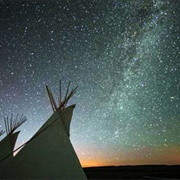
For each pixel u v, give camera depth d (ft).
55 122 26.07
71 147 25.25
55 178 23.88
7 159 26.35
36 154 24.63
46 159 24.50
